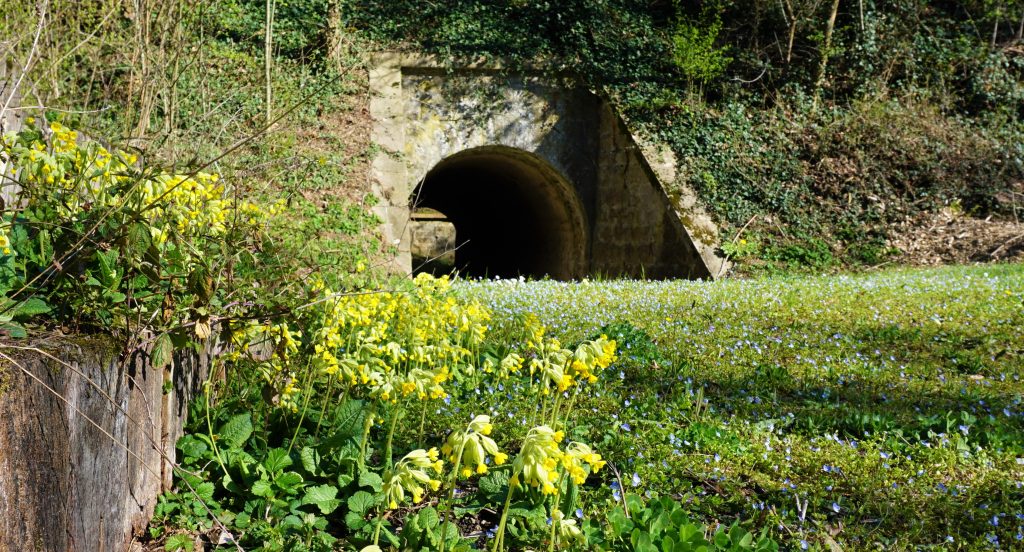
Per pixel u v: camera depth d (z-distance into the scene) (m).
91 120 8.39
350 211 15.56
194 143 9.76
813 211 17.84
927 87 20.59
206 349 4.36
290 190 7.28
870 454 4.67
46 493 2.38
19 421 2.23
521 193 23.72
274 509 3.42
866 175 18.44
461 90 19.03
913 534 3.60
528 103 19.48
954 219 18.20
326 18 18.28
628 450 4.39
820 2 20.16
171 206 3.36
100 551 2.79
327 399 4.36
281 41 17.55
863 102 19.70
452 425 4.83
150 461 3.33
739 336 8.35
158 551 3.12
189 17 11.88
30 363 2.33
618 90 18.97
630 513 3.40
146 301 3.40
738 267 16.53
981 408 5.98
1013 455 4.82
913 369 7.25
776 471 4.39
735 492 4.01
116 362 2.95
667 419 5.10
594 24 19.72
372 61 18.03
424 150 18.80
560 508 3.29
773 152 18.41
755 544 3.23
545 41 19.33
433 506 3.68
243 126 13.25
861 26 20.34
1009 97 20.56
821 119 19.28
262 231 4.24
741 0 20.52
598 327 8.45
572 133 19.89
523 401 5.45
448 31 18.86
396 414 3.56
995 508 3.95
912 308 10.36
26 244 3.14
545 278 17.09
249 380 4.53
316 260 5.54
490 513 3.67
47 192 3.15
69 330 3.05
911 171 18.67
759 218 17.53
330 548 3.14
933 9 22.25
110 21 11.06
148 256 3.05
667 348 7.56
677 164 17.91
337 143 16.62
